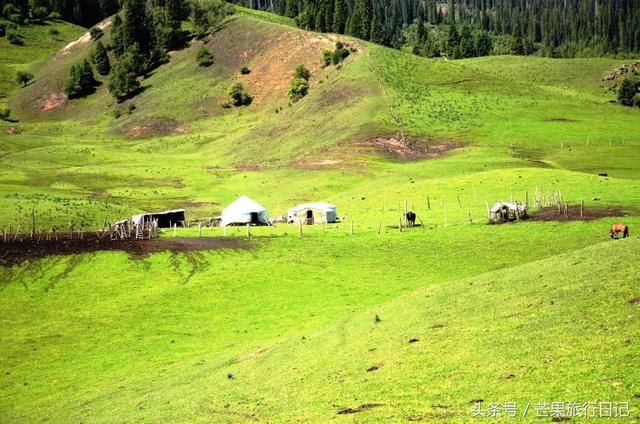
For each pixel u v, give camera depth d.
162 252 71.19
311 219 93.69
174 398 35.50
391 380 28.16
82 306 57.94
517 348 28.08
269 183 127.06
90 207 103.25
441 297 41.12
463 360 28.42
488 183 101.31
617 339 26.23
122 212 104.38
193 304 57.88
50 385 43.91
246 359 41.16
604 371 23.97
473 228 76.81
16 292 60.25
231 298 58.91
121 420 33.34
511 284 38.53
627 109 199.38
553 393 23.27
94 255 69.25
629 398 21.73
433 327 34.47
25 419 38.09
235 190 125.56
